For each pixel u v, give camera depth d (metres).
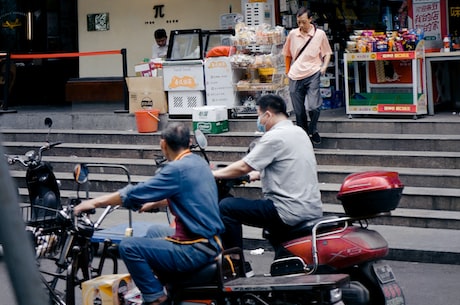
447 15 12.73
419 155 10.45
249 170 5.95
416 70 11.33
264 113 6.16
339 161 10.87
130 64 15.81
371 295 5.67
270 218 6.00
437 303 7.01
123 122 13.05
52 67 17.09
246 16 12.89
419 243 8.56
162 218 10.33
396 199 5.71
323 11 14.15
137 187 5.39
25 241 2.13
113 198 5.49
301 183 5.99
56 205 6.58
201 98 12.48
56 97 17.42
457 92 12.73
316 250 5.64
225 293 5.34
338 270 5.72
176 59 12.75
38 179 6.59
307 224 5.90
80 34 16.23
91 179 11.50
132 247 5.36
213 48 12.41
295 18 13.54
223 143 11.86
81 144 12.77
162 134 5.58
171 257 5.34
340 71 13.80
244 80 12.45
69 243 5.82
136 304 5.75
